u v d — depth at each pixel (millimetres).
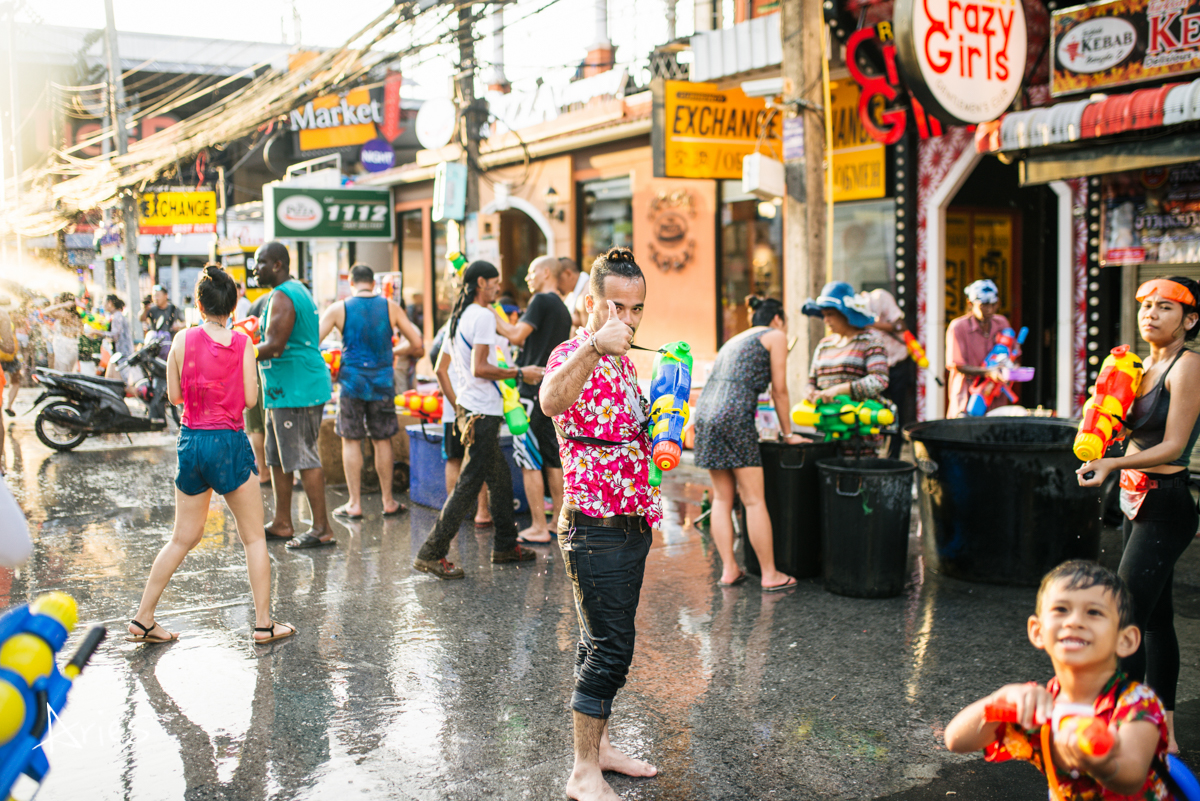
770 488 5555
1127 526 3490
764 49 8562
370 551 6230
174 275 25531
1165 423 3211
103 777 3199
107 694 3889
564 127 13180
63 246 25125
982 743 2057
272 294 6195
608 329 2748
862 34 7730
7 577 5590
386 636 4617
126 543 6398
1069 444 5145
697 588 5391
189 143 15086
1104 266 7934
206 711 3736
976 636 4562
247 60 31984
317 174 19078
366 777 3229
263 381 6219
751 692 3943
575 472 3000
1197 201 7309
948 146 8844
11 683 1772
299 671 4160
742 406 5242
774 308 5410
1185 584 5328
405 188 17953
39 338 17734
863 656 4324
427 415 7641
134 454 10312
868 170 9430
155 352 11617
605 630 3012
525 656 4355
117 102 17984
